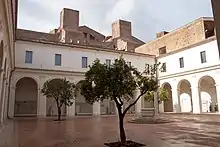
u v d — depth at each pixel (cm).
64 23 4012
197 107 2861
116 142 883
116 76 800
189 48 3061
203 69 2811
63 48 2998
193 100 2931
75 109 3197
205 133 1152
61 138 1018
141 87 859
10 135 1104
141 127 1493
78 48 3084
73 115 2869
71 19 4066
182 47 3192
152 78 895
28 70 2692
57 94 2138
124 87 804
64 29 3925
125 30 4881
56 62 2933
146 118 1969
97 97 836
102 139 982
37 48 2833
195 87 2919
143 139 968
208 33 3091
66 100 2189
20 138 1016
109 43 4756
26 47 2769
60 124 1728
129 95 855
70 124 1728
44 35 4209
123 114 864
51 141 938
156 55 3888
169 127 1475
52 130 1330
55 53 2939
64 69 2955
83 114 3183
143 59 3588
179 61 3219
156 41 3938
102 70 811
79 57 3084
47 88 2172
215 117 2270
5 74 1465
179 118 2253
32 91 3056
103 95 816
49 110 3033
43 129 1383
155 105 3375
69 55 3025
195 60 2953
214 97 3120
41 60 2831
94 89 819
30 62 2770
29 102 3012
